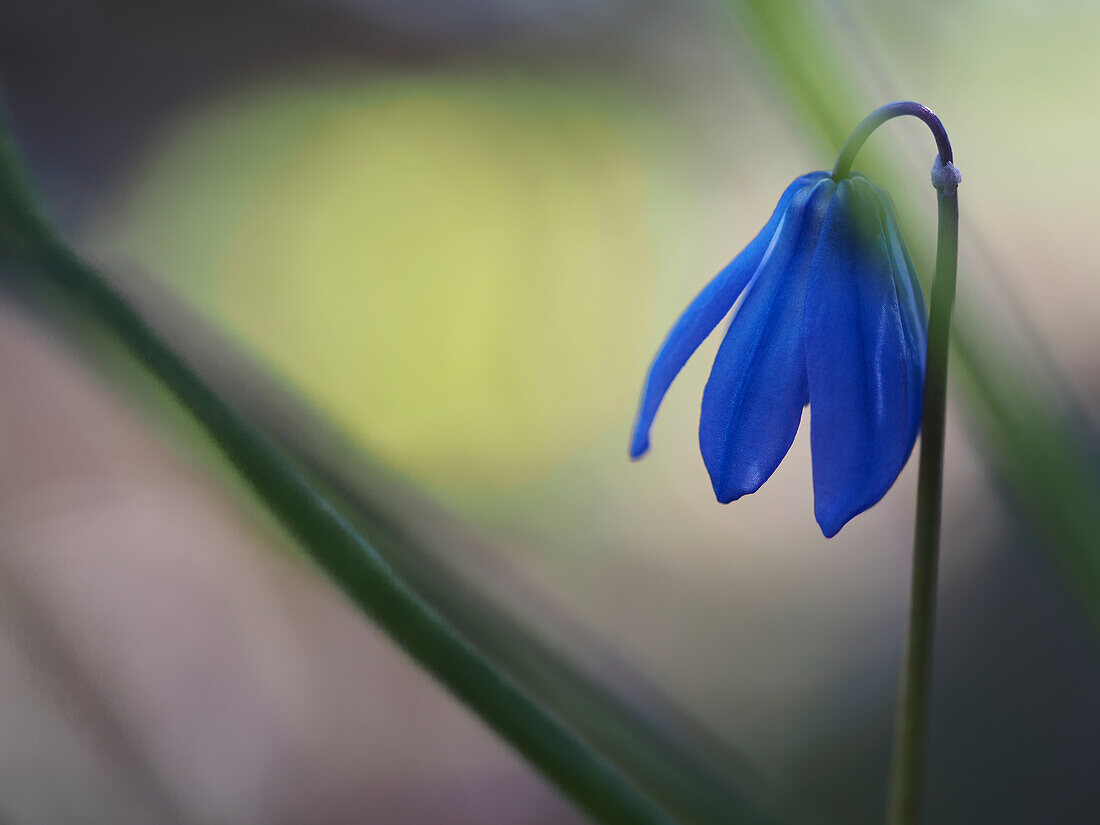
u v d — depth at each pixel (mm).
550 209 451
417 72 513
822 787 235
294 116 492
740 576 301
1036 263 354
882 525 304
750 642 276
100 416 294
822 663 268
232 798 228
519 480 345
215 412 121
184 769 192
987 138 394
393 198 458
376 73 505
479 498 333
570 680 142
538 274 431
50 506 273
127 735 177
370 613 123
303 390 137
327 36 522
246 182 458
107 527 271
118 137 462
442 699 255
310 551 122
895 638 271
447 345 410
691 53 505
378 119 477
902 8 400
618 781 125
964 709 249
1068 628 256
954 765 237
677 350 125
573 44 516
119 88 479
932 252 142
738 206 436
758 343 124
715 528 321
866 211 123
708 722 250
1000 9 401
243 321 410
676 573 302
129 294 122
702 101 480
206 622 258
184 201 444
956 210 121
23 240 120
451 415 377
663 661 270
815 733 250
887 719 253
